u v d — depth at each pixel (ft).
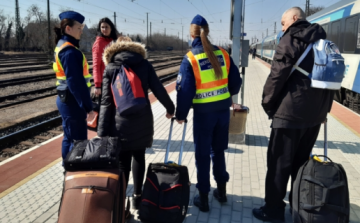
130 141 9.86
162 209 9.12
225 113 10.85
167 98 10.42
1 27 201.87
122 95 9.29
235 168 15.23
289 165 9.82
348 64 34.65
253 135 20.88
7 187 13.37
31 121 28.17
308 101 9.23
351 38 33.94
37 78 58.95
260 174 14.52
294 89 9.31
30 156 17.42
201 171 10.92
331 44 9.09
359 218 10.64
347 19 35.27
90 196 7.86
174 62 132.36
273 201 10.23
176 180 9.38
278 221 10.42
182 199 9.34
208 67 10.18
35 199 12.25
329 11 42.86
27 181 13.92
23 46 187.73
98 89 14.73
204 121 10.54
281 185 10.00
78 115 11.99
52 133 25.16
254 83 54.80
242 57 19.86
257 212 10.77
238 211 11.28
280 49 9.27
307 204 8.73
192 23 10.64
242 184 13.44
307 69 9.15
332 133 21.31
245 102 35.04
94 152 8.50
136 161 10.87
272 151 10.06
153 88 10.26
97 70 14.71
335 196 8.71
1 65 81.41
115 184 8.21
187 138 20.40
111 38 15.16
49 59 87.66
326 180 8.80
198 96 10.44
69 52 10.93
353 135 20.76
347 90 36.76
